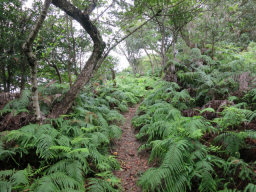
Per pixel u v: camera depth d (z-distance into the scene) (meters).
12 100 4.51
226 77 5.07
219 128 3.33
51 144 3.06
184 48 8.68
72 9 4.55
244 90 4.29
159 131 3.77
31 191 2.34
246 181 2.33
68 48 6.41
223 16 7.00
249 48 8.08
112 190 2.73
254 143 2.82
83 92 6.73
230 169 2.57
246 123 3.20
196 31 7.98
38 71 7.61
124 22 6.32
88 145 3.61
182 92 4.84
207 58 6.60
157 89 6.08
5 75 6.39
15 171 2.69
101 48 5.29
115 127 4.64
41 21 3.35
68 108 4.70
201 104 4.96
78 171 2.83
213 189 2.35
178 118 3.74
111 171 3.46
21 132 3.17
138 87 10.34
